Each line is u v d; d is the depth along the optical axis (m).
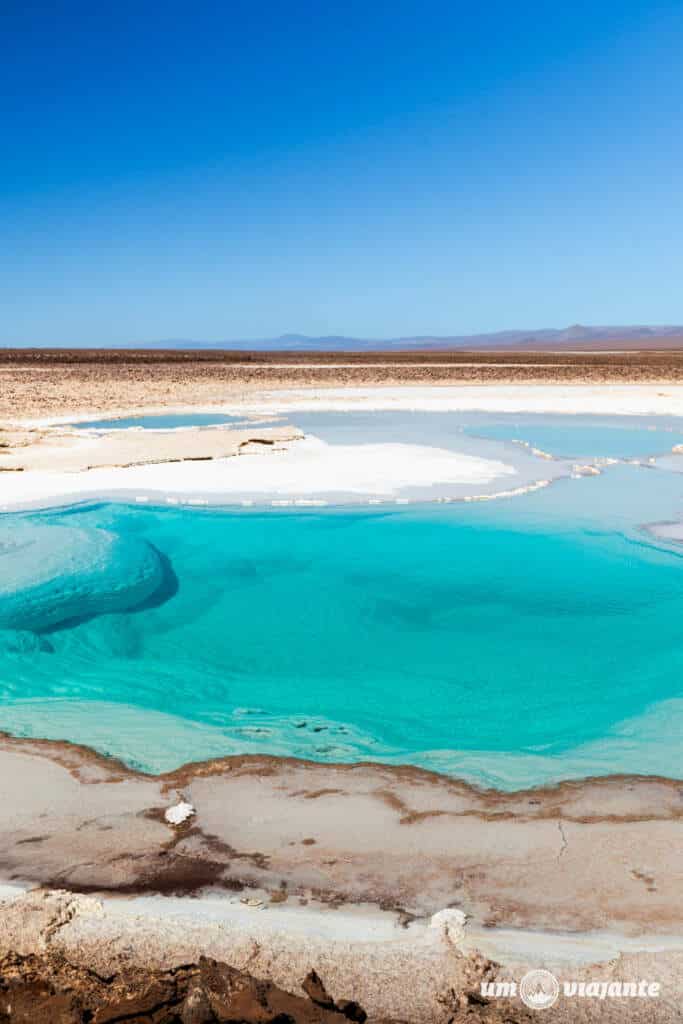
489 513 9.38
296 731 4.52
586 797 3.62
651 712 4.82
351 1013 2.43
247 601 6.86
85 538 7.92
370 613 6.60
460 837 3.23
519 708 4.94
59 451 12.66
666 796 3.64
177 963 2.59
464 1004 2.44
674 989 2.45
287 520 9.01
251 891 2.88
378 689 5.24
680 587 7.09
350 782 3.77
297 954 2.59
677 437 16.22
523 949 2.59
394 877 2.95
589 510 9.54
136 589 6.82
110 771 3.87
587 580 7.27
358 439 15.22
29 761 3.98
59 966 2.61
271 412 20.69
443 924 2.69
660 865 3.03
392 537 8.48
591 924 2.69
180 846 3.16
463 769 3.96
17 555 7.32
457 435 16.09
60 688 5.09
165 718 4.66
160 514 9.10
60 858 3.07
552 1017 2.39
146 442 13.79
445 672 5.51
